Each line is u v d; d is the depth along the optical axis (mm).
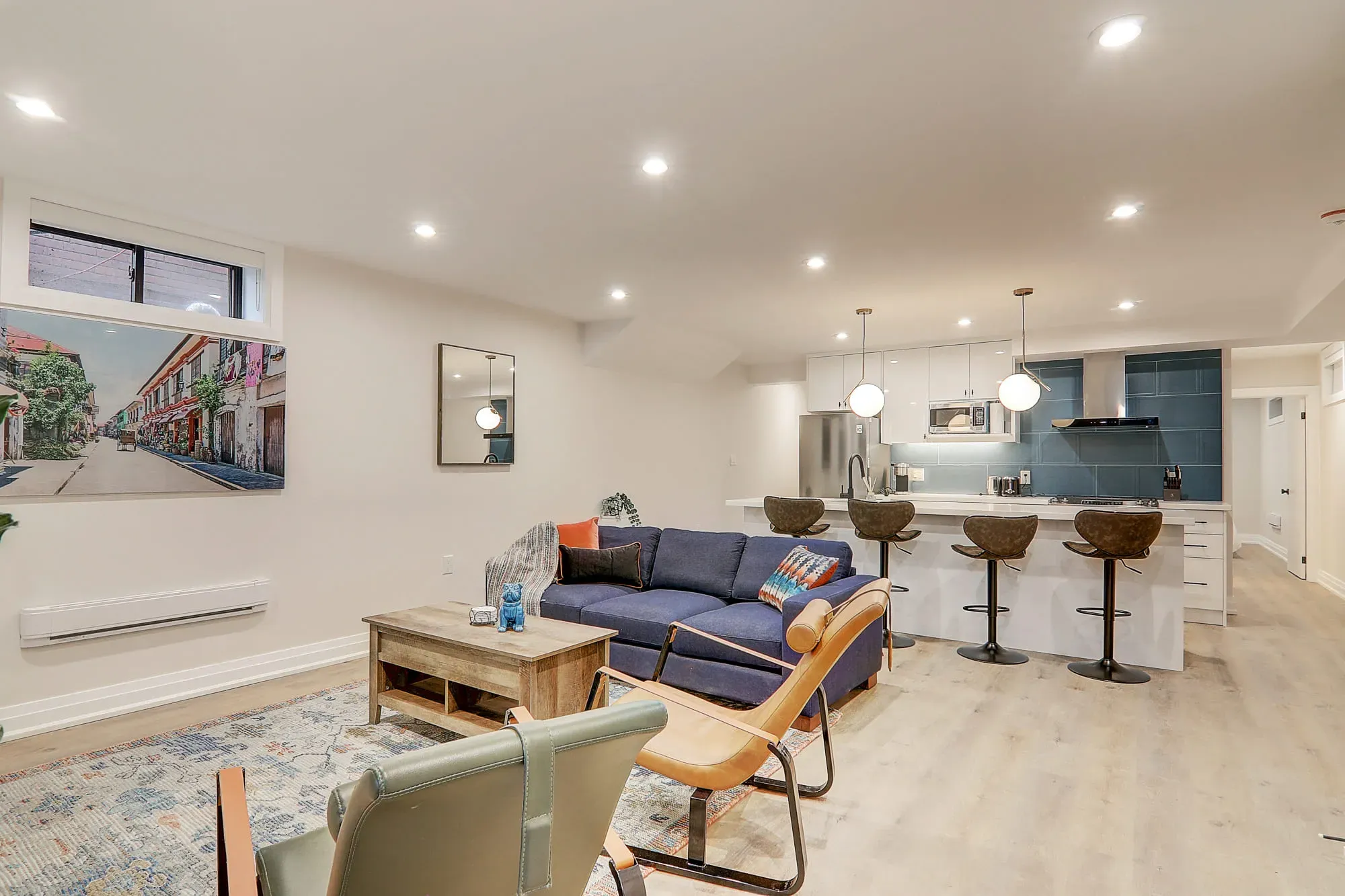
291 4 1943
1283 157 2898
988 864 2234
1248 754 3084
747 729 2082
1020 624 4773
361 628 4605
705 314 6059
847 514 5457
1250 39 2080
